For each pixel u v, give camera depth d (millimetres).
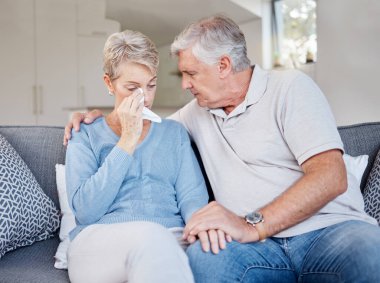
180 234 1435
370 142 1831
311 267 1287
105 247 1194
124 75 1477
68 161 1475
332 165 1310
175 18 6734
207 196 1565
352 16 4375
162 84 8102
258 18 5953
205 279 1167
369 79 4270
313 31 5293
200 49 1468
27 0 5590
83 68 5934
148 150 1543
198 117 1674
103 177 1381
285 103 1450
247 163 1508
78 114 1620
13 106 5605
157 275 1053
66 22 5812
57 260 1451
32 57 5664
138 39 1479
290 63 5609
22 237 1591
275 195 1425
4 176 1563
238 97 1547
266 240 1359
